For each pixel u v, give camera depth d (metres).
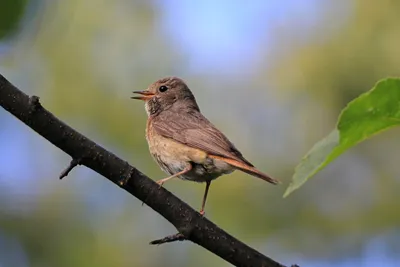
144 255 13.45
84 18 15.35
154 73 15.29
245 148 14.55
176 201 5.64
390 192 14.15
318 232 13.81
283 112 14.67
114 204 13.86
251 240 13.53
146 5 15.70
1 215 13.40
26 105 5.02
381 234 13.98
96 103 14.95
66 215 13.66
